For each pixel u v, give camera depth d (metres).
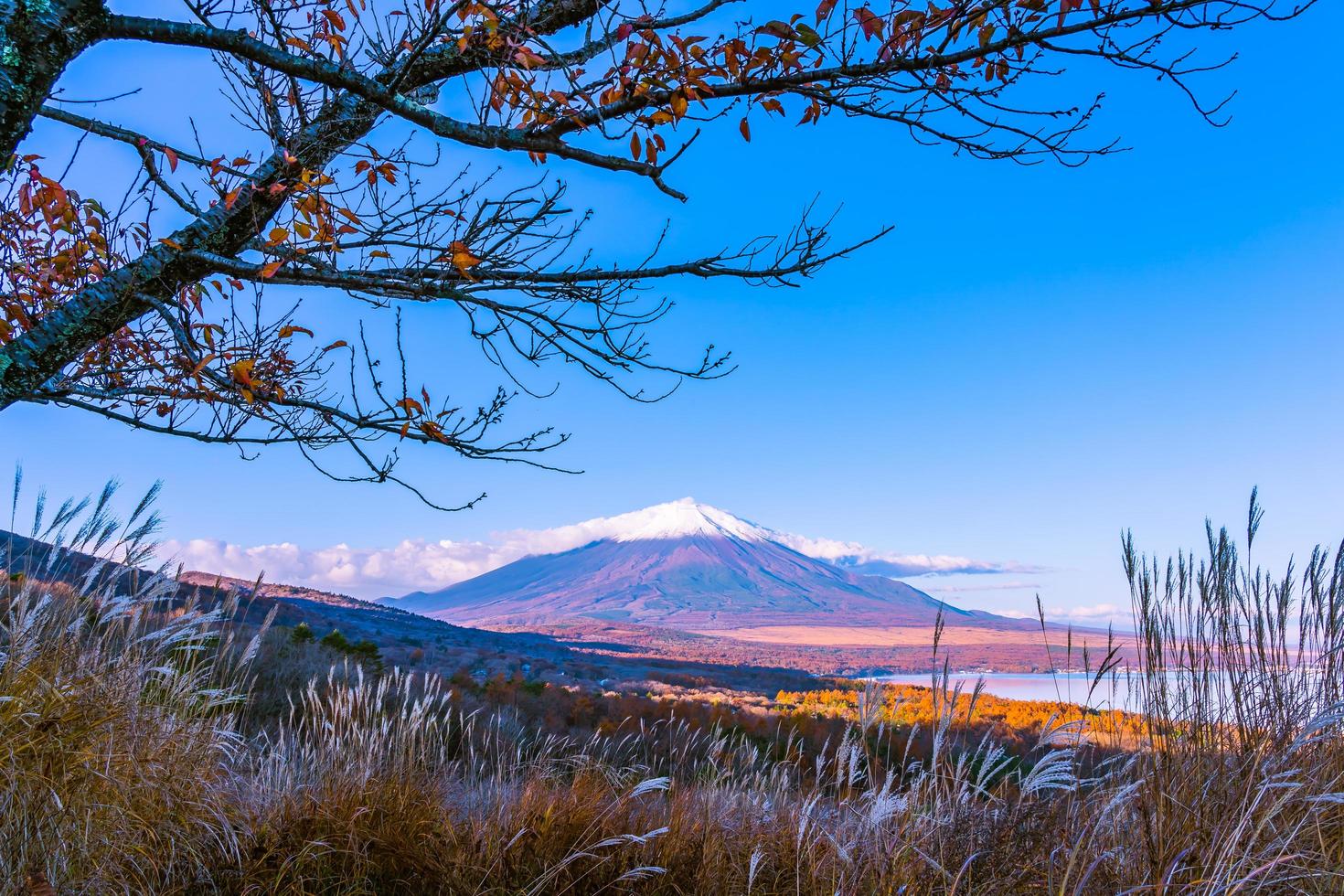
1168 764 2.65
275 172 2.64
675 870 3.29
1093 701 2.82
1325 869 2.40
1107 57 2.12
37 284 3.09
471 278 2.65
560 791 4.16
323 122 2.69
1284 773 2.38
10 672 3.25
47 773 3.08
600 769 4.57
